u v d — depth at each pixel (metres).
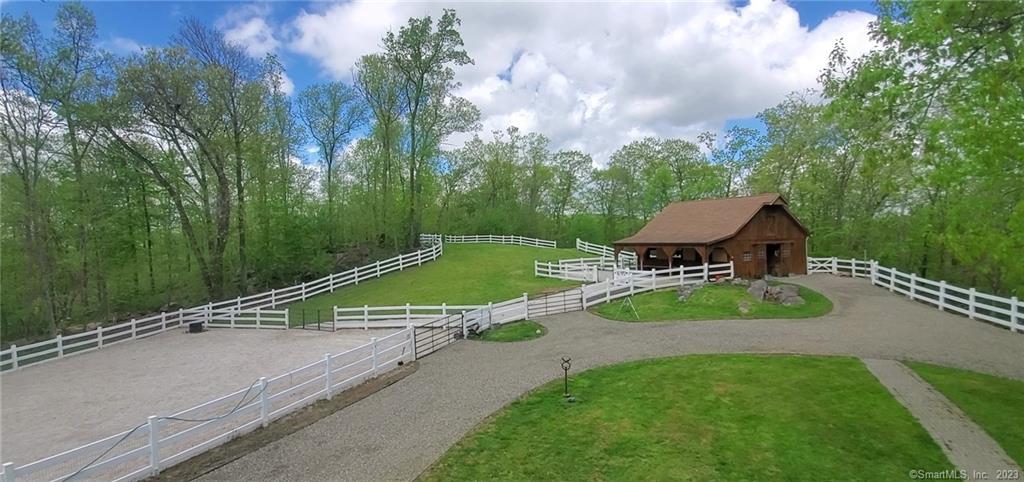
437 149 46.03
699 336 17.77
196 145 32.66
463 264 38.91
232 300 28.83
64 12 25.00
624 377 13.87
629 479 8.83
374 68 40.94
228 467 9.83
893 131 10.82
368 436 11.03
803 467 8.90
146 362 19.89
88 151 28.75
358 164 47.62
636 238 31.20
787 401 11.56
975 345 15.39
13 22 23.38
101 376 18.03
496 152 64.38
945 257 32.62
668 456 9.48
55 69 24.91
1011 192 10.30
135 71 27.55
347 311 26.98
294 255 38.88
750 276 27.70
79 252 27.67
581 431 10.72
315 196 44.41
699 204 31.94
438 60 40.44
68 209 26.56
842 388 12.17
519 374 14.75
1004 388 11.90
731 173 47.12
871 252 36.09
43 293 25.88
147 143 31.44
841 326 18.23
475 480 9.03
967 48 9.16
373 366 15.51
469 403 12.68
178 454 10.12
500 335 19.61
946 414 10.59
